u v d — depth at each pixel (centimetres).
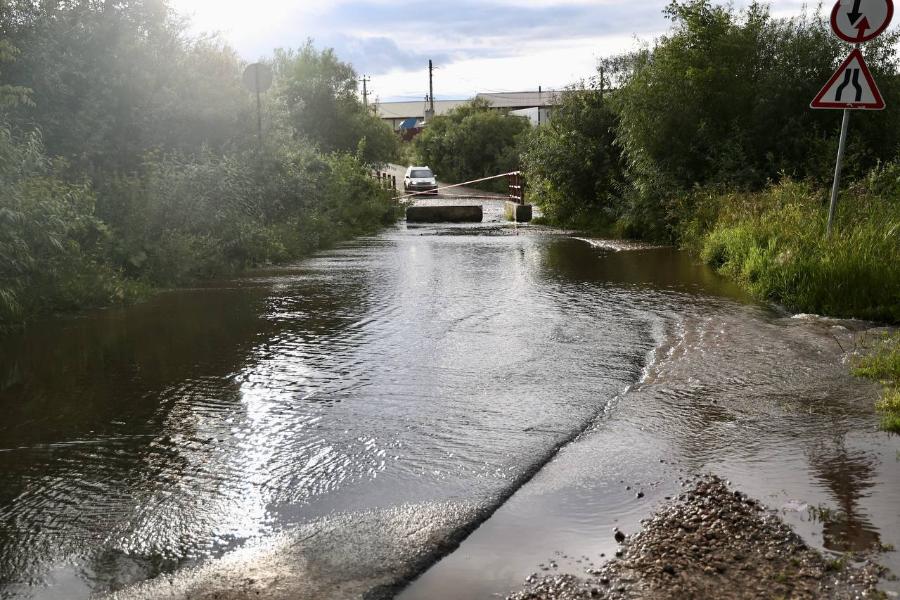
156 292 1064
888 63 1670
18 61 1394
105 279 1001
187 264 1179
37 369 660
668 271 1223
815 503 379
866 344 686
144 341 762
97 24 1553
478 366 657
